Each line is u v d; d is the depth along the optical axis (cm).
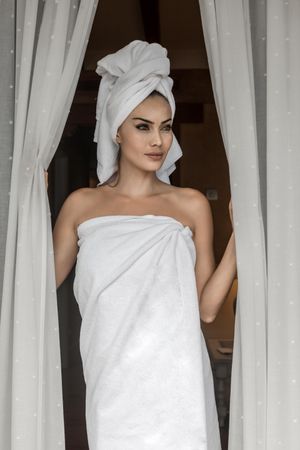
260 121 213
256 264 203
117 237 204
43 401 207
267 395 202
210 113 729
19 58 214
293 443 201
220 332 664
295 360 202
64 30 208
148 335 196
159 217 208
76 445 412
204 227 222
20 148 209
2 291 213
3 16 217
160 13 499
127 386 194
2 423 208
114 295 198
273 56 205
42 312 207
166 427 194
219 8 206
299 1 209
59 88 207
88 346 202
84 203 222
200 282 221
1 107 216
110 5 483
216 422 215
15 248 210
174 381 195
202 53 619
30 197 208
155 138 207
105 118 220
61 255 221
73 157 860
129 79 206
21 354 204
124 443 194
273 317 202
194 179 736
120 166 225
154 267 201
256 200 203
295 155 206
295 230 205
